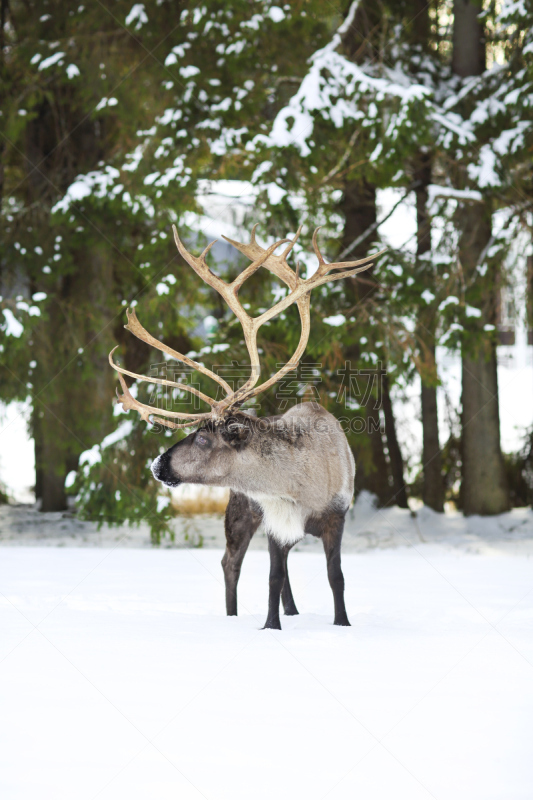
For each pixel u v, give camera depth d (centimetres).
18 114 1272
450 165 1227
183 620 516
